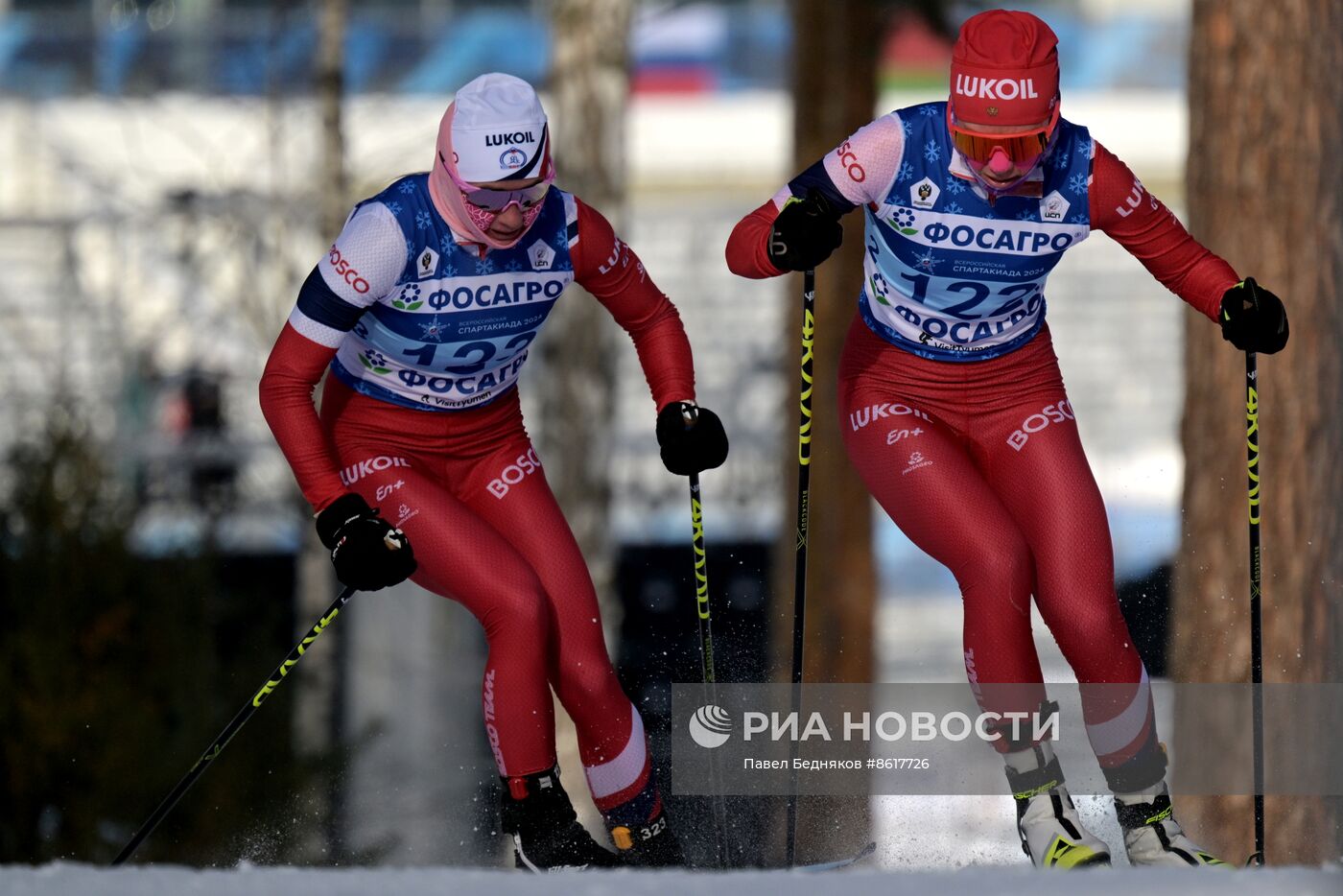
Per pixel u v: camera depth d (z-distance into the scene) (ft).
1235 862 68.90
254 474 133.28
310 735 104.68
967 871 33.94
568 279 43.65
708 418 44.75
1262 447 73.77
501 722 42.73
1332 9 73.97
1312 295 73.61
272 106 135.64
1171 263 44.45
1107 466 153.99
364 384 44.88
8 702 90.22
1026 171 40.88
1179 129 208.95
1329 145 73.97
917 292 44.11
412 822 98.94
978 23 40.81
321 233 123.95
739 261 45.03
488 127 39.99
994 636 42.80
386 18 222.69
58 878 32.94
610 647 120.67
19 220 148.87
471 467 45.52
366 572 41.45
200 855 92.48
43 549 92.63
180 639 94.63
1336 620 72.90
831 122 118.62
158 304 139.23
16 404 122.01
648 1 213.05
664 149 210.79
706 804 53.83
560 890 30.89
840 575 118.11
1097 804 54.08
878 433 45.16
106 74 188.24
